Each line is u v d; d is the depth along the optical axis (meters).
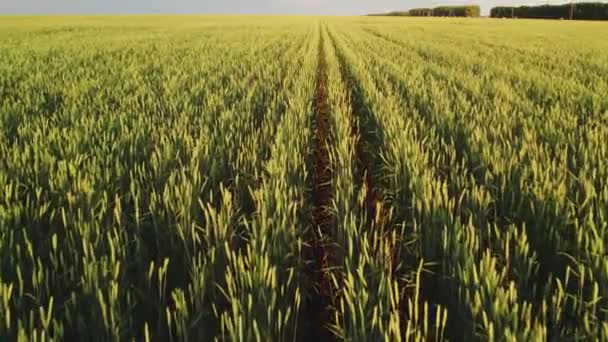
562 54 19.36
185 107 7.75
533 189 4.04
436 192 3.94
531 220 3.99
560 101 8.83
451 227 3.50
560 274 3.40
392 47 23.73
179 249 3.46
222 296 3.08
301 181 4.93
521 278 3.11
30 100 8.50
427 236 3.51
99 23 57.88
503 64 15.20
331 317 3.38
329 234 4.69
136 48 21.88
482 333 2.54
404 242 3.87
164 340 2.73
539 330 2.14
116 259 3.18
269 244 3.23
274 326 2.63
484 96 9.09
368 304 2.75
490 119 7.01
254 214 4.15
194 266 2.87
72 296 2.58
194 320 2.54
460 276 2.83
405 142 5.37
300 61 16.22
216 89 10.02
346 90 11.18
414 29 48.06
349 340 2.48
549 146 5.88
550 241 3.50
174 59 16.39
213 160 4.95
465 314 2.69
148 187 4.27
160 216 3.74
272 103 8.16
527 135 5.75
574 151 5.39
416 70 13.11
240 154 5.20
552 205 3.88
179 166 5.22
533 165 4.51
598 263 2.96
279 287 3.21
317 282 3.87
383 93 9.96
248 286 2.78
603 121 7.14
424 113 8.30
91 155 5.19
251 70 12.95
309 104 8.30
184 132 5.97
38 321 2.68
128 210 4.05
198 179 4.43
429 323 3.04
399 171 4.85
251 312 2.49
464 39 30.95
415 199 4.13
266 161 5.33
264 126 6.91
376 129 6.95
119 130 6.20
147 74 12.90
